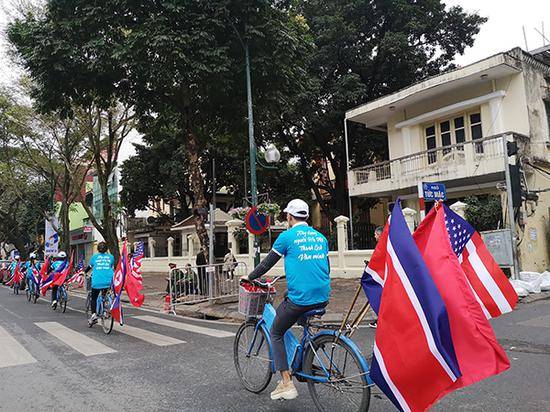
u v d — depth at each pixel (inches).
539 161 616.7
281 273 718.5
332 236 876.6
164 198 1256.8
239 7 482.0
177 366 236.1
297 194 1116.5
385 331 130.0
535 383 189.9
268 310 185.2
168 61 455.5
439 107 721.0
